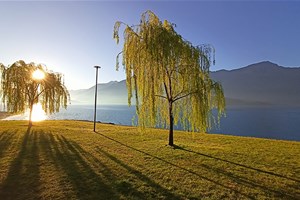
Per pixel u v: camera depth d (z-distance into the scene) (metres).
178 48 15.89
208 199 8.76
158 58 15.48
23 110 32.00
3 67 30.23
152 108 16.44
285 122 94.31
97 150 16.91
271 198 8.95
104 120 101.81
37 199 8.60
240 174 11.70
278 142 22.27
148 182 10.38
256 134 59.22
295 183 10.55
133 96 16.86
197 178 11.03
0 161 13.27
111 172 11.70
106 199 8.65
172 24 17.22
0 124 34.59
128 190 9.48
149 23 16.73
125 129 31.67
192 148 18.06
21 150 16.23
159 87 17.91
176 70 17.39
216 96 17.30
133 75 16.70
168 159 14.47
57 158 14.23
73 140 21.09
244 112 168.50
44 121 43.00
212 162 13.92
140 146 18.72
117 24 17.23
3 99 30.12
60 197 8.77
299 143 21.95
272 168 12.82
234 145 20.36
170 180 10.70
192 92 16.70
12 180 10.36
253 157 15.39
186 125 17.95
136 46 16.55
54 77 33.84
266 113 157.25
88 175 11.17
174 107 19.14
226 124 84.12
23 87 31.31
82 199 8.63
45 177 10.80
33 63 32.81
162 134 26.98
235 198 8.89
